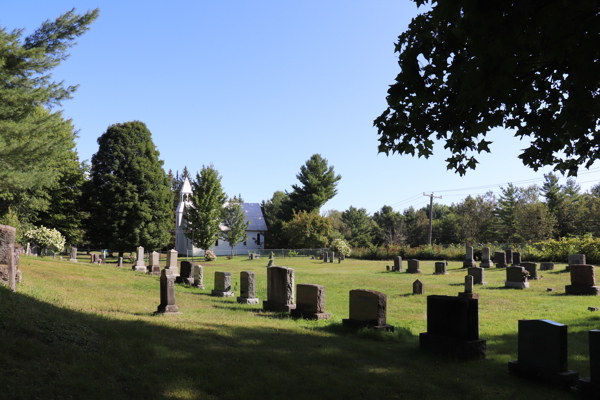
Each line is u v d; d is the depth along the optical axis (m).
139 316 12.16
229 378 7.05
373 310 11.91
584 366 8.96
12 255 11.93
